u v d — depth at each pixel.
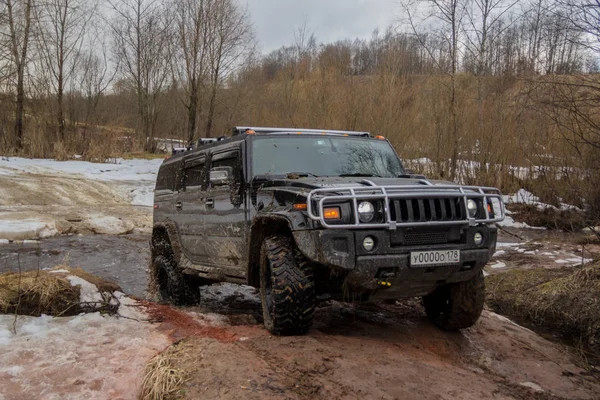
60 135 27.28
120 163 25.33
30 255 9.66
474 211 4.46
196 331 4.75
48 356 4.05
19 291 5.14
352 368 3.75
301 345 4.18
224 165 5.61
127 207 15.76
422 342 4.77
